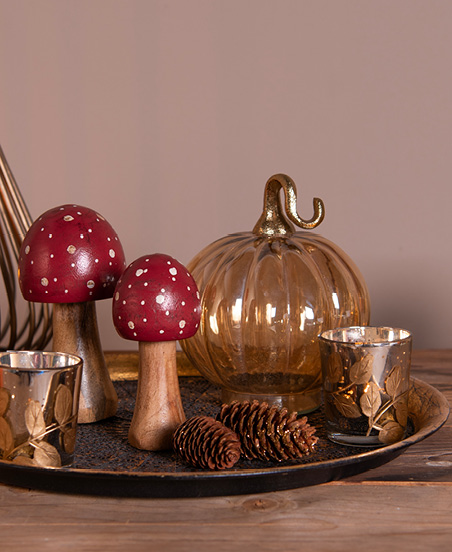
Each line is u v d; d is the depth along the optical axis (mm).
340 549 409
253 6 1239
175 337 542
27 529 435
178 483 459
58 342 633
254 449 521
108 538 423
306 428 523
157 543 417
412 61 1231
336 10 1231
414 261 1275
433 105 1236
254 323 627
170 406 562
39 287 574
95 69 1262
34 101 1269
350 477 508
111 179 1284
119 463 529
